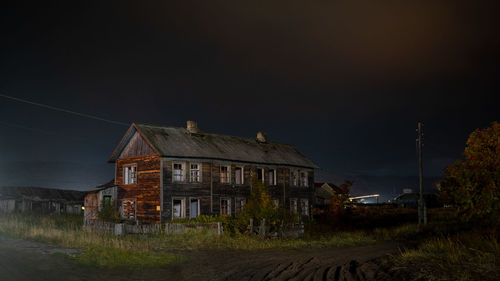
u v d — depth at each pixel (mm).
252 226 24422
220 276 10859
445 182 14203
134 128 32281
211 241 20391
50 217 38094
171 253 15789
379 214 47094
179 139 32688
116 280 9875
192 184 30703
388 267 11938
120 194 32656
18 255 12648
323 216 41031
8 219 29297
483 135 12984
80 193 59562
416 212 49719
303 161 42000
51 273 10180
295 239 24812
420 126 37375
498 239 14789
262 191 26203
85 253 13492
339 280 10219
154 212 29062
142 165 30891
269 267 12523
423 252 14055
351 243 23078
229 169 33875
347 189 34969
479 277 9492
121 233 22328
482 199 12727
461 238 17516
